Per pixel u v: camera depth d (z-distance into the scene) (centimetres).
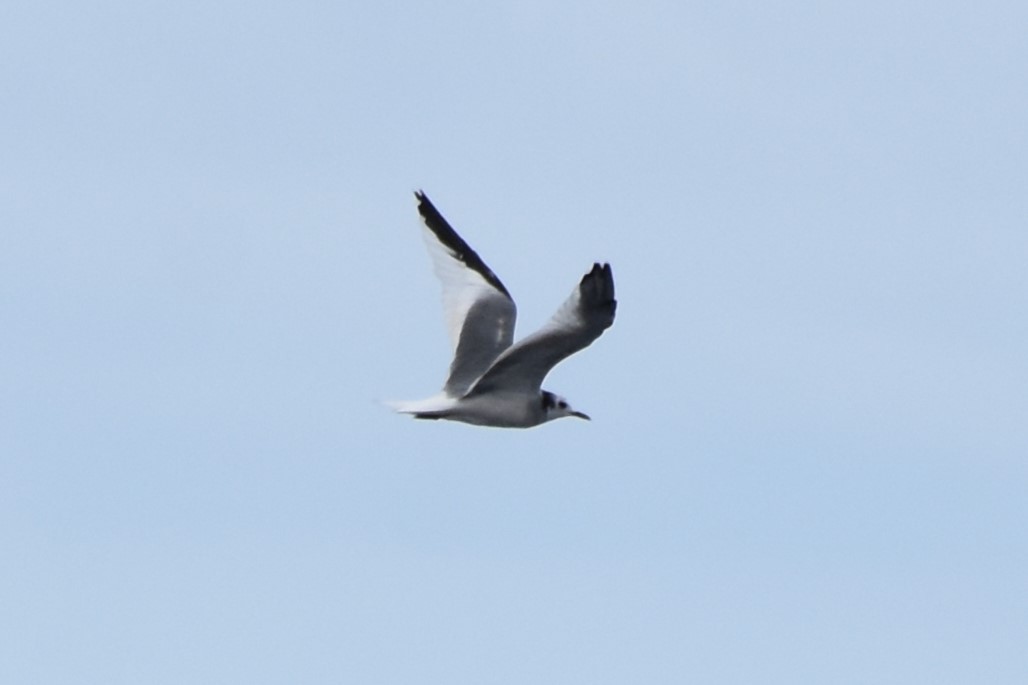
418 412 2414
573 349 2308
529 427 2462
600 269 2222
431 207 2623
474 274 2570
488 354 2500
